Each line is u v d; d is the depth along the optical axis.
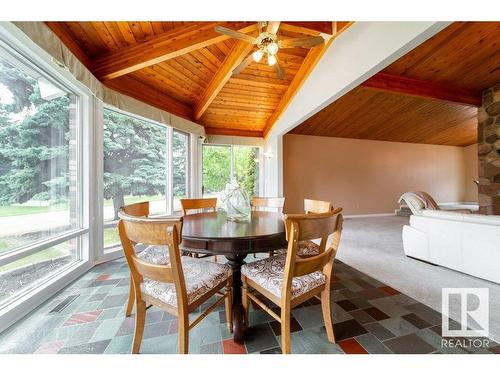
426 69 3.61
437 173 7.23
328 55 3.00
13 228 1.72
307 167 6.13
